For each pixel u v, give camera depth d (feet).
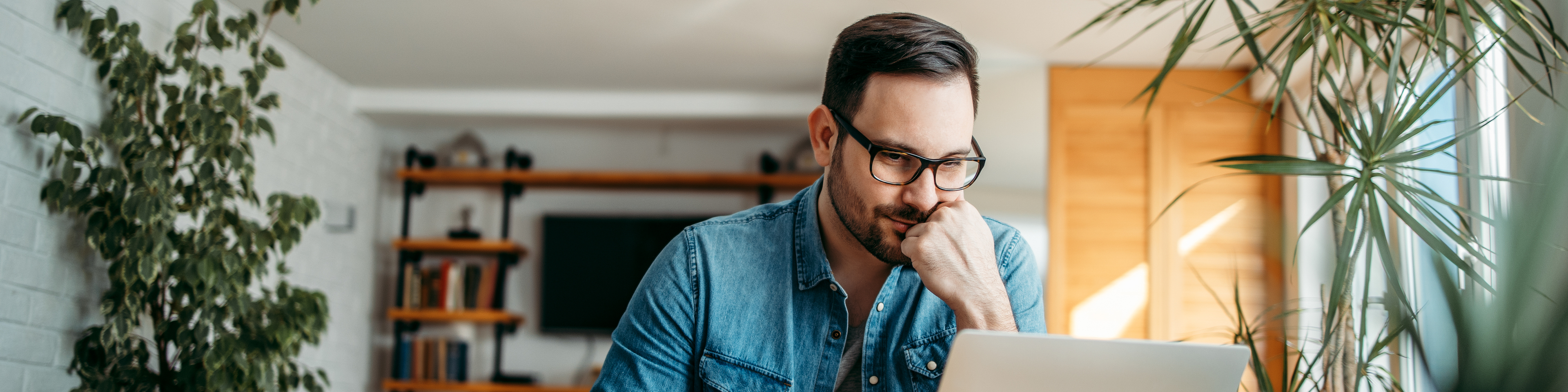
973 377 2.53
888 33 3.13
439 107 15.85
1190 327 12.83
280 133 13.16
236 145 10.02
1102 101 13.46
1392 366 7.23
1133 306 12.94
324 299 10.19
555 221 16.70
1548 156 1.35
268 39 12.82
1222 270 12.86
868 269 3.67
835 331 3.66
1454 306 1.42
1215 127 13.16
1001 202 13.12
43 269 8.79
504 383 16.19
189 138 9.34
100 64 9.36
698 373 3.65
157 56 9.12
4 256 8.32
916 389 3.64
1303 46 4.54
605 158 17.06
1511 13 4.15
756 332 3.66
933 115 3.08
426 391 16.19
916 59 3.06
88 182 8.62
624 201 17.06
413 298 16.20
